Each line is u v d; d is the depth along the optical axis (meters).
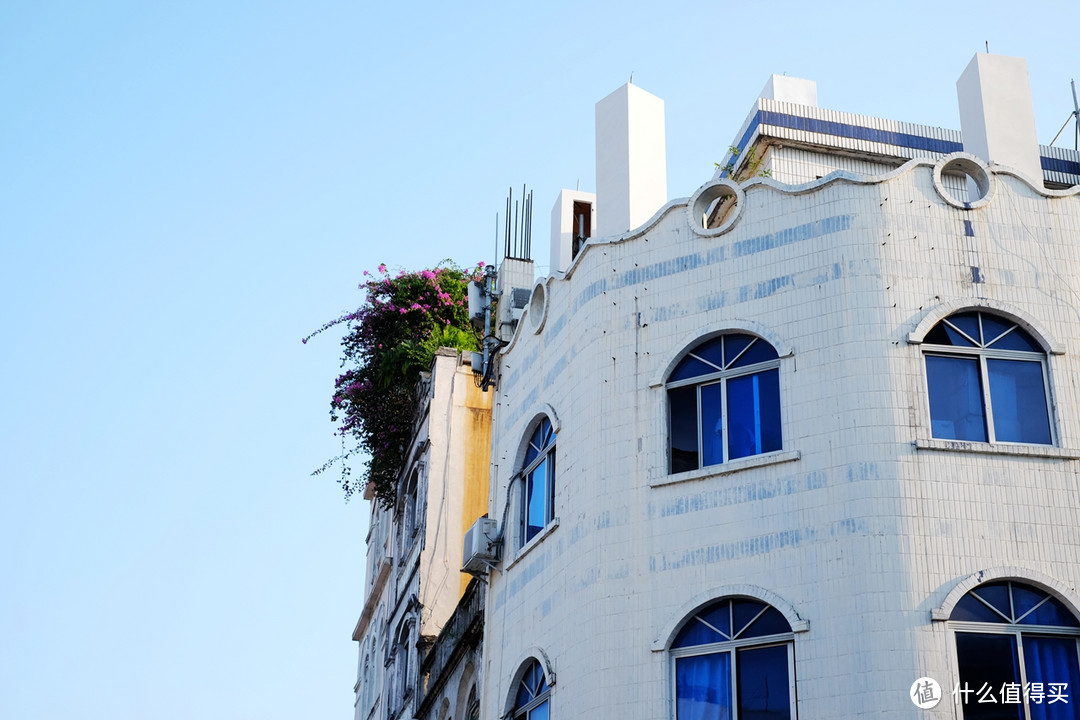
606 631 17.44
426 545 29.42
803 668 15.86
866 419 16.84
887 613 15.75
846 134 23.34
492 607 21.70
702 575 17.09
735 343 18.36
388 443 34.56
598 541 18.08
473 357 24.28
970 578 15.98
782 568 16.56
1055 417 17.19
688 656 16.88
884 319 17.42
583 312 19.98
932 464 16.62
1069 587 16.08
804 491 16.81
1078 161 24.38
